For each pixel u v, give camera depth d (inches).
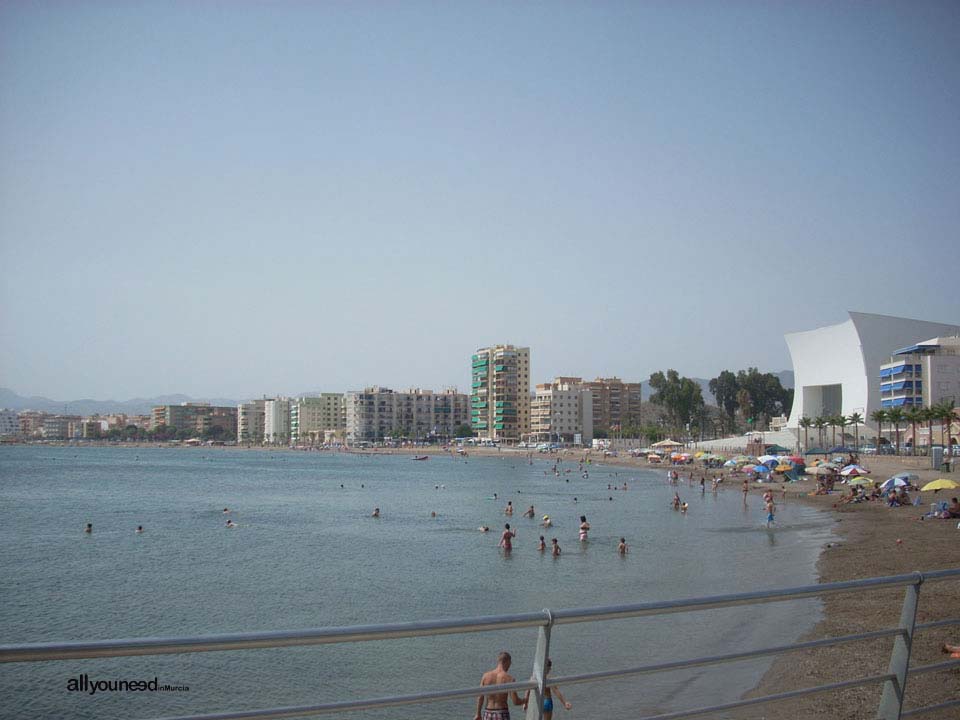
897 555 1441.9
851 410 6181.1
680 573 1409.9
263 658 870.4
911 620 267.6
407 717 673.6
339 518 2486.5
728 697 642.2
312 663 848.3
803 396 6742.1
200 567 1544.0
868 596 1040.8
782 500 2930.6
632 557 1621.6
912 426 4655.5
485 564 1561.3
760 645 821.2
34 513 2635.3
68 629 1063.6
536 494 3499.0
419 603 1201.4
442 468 6230.3
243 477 4938.5
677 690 682.8
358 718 673.6
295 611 1155.9
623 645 872.3
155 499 3235.7
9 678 826.8
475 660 847.7
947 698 421.7
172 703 736.3
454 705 705.6
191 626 1076.5
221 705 727.1
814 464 3996.1
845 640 261.9
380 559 1637.6
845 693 590.9
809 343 6688.0
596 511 2679.6
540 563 1565.0
